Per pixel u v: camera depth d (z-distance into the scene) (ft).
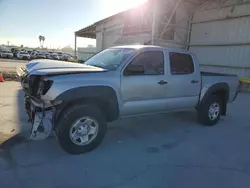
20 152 11.27
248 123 19.29
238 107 26.14
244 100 30.91
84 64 13.64
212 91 17.17
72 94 10.57
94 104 12.09
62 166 10.18
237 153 12.73
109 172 9.94
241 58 45.06
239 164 11.38
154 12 48.70
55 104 10.47
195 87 16.16
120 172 10.00
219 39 49.26
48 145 12.23
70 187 8.70
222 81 17.80
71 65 12.16
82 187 8.75
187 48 56.90
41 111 10.70
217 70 50.19
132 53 13.07
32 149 11.66
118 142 13.43
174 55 14.98
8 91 26.96
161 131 15.92
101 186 8.88
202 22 53.06
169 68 14.52
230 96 18.76
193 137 15.02
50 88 10.26
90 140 11.69
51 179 9.13
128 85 12.53
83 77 11.06
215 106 17.93
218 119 18.37
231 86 18.63
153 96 13.80
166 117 19.60
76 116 10.92
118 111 12.57
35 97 11.01
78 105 11.21
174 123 18.01
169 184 9.25
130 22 60.29
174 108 15.40
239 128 17.66
